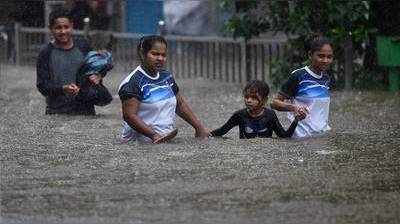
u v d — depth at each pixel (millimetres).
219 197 16328
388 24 37875
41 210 15703
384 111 29766
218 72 45688
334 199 16078
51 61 28406
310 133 23125
